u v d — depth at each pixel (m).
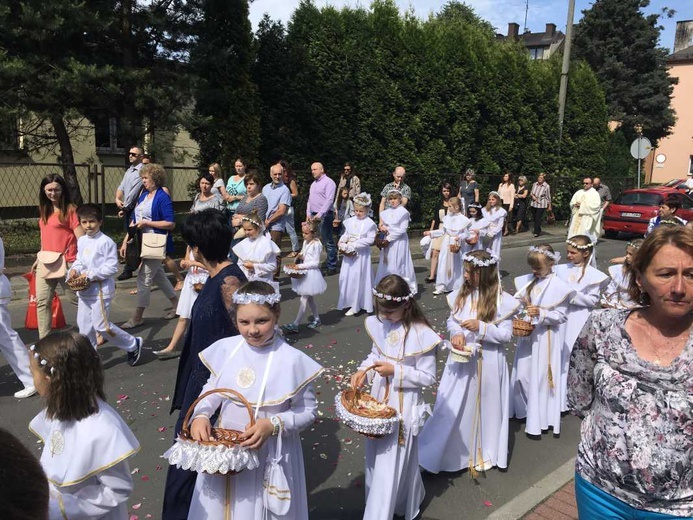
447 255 9.95
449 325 4.20
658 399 2.03
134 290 9.15
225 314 3.17
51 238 6.01
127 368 6.04
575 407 2.37
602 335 2.21
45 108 10.49
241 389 2.68
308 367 2.77
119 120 11.77
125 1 11.12
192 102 12.00
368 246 8.38
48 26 9.46
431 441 4.13
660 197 17.62
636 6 34.66
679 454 2.00
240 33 12.52
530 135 20.36
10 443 1.30
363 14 15.41
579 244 5.25
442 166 17.34
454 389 4.10
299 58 14.00
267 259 6.29
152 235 7.20
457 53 17.39
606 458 2.13
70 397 2.32
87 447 2.30
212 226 3.22
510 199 17.59
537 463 4.40
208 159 13.22
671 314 2.01
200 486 2.67
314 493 3.89
